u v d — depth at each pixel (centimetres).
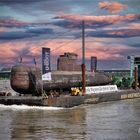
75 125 4206
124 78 9769
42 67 6431
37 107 5862
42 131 3828
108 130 3884
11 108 5744
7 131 3825
